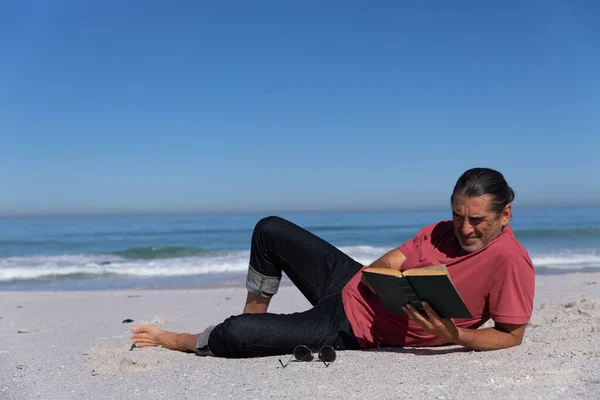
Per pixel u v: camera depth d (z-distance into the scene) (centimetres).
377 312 322
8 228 3312
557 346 318
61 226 3544
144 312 654
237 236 2686
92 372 306
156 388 272
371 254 1891
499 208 281
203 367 308
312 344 321
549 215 4400
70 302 791
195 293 927
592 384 250
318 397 247
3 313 672
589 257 1557
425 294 271
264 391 259
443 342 331
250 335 317
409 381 264
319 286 352
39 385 286
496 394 242
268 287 366
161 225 3603
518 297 293
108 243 2362
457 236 291
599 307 470
